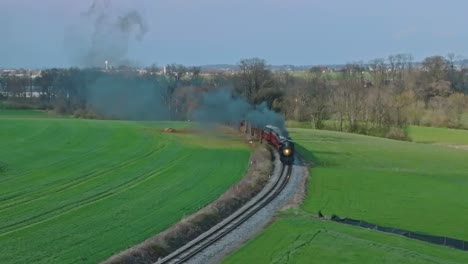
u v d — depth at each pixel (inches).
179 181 2097.7
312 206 1841.8
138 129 3617.1
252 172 2255.2
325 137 3973.9
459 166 2942.9
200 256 1279.5
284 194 1971.0
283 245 1362.0
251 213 1676.9
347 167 2667.3
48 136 3245.6
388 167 2760.8
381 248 1354.6
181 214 1620.3
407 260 1274.6
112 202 1749.5
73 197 1800.0
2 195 1796.3
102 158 2559.1
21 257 1220.5
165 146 2947.8
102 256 1243.2
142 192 1903.3
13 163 2368.4
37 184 1977.1
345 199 1975.9
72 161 2463.1
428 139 4409.5
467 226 1683.1
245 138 3299.7
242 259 1259.2
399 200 2007.9
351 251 1323.8
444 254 1369.3
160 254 1277.1
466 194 2175.2
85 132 3440.0
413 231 1599.4
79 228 1455.5
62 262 1197.7
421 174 2578.7
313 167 2600.9
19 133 3339.1
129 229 1457.9
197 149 2866.6
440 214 1820.9
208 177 2185.0
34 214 1579.7
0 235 1374.3
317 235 1445.6
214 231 1472.7
